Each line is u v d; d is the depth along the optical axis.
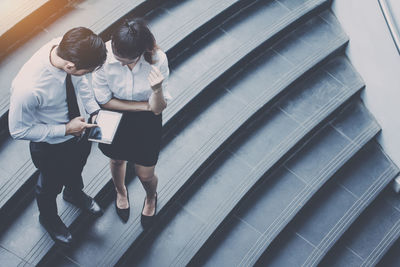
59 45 1.90
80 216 2.98
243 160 3.64
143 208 3.14
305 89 4.11
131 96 2.37
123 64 2.13
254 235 3.45
